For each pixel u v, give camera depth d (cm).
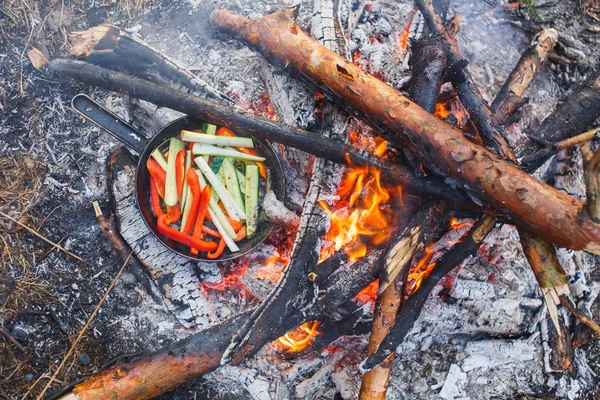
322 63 108
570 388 119
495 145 108
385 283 103
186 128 118
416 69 112
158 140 115
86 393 100
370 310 109
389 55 124
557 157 126
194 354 103
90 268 118
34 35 123
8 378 111
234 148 118
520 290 120
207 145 116
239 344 103
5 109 120
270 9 130
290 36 112
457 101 121
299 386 114
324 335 112
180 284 115
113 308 117
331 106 115
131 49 119
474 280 117
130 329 116
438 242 111
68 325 115
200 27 128
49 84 122
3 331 112
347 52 119
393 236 105
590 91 113
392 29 130
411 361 118
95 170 121
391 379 117
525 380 119
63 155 120
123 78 112
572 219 93
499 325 117
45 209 118
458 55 113
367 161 107
